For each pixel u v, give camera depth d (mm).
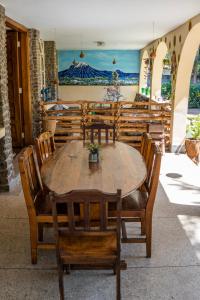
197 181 4887
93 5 4566
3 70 4332
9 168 4539
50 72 10242
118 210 2070
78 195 2053
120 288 2309
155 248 3027
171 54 7195
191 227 3434
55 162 3238
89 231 2178
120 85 13562
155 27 6816
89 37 9156
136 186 2570
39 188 3086
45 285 2539
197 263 2797
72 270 2693
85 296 2406
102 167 3055
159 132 6316
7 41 6453
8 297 2416
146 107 9281
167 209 3879
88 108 6695
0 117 4297
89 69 13461
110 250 2211
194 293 2436
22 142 6914
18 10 4809
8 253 2971
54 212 2070
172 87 6820
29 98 6832
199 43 6016
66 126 6746
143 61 12461
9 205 4004
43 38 9328
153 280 2576
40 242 2859
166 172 5312
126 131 6641
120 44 11328
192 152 5859
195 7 4688
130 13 5219
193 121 6895
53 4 4457
